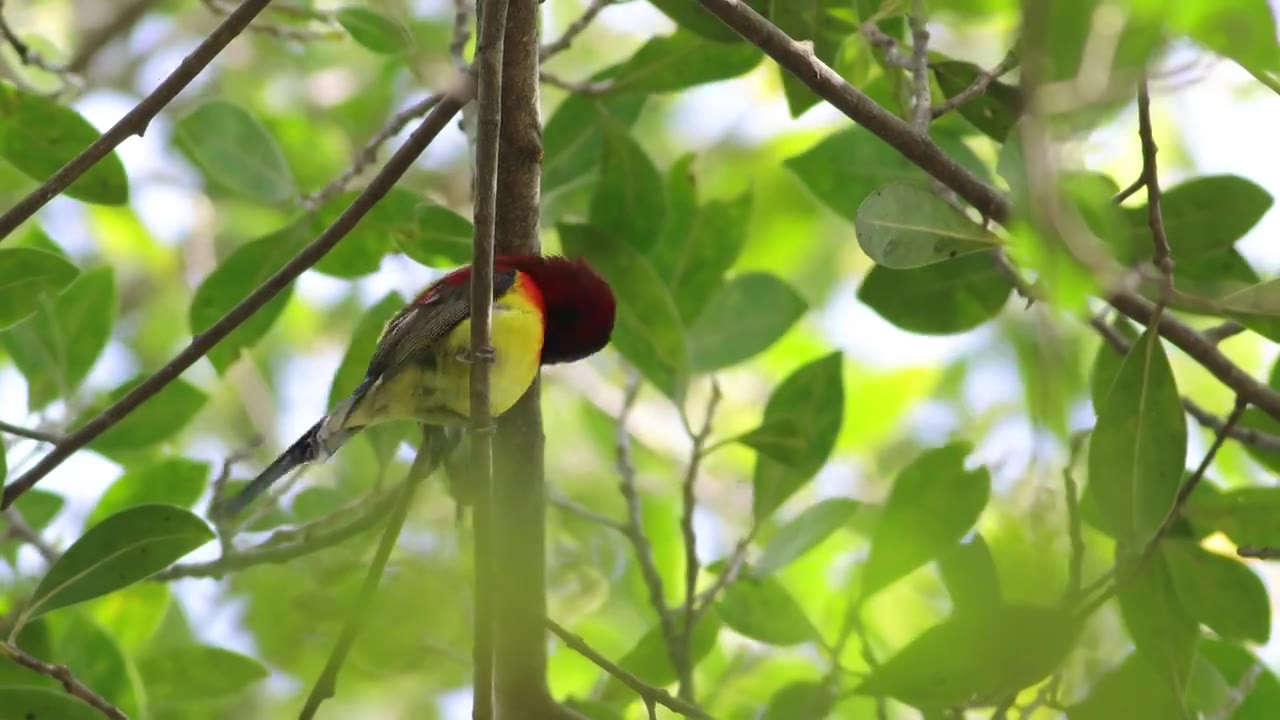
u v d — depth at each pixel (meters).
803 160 10.94
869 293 10.55
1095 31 6.20
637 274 10.17
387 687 12.45
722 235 11.13
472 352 7.31
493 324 8.83
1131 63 6.23
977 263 10.40
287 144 15.38
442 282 9.23
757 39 8.11
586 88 10.67
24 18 16.77
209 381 16.33
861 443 16.67
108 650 9.86
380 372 8.90
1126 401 8.19
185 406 11.12
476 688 7.29
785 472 10.32
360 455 12.92
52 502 12.09
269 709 12.46
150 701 10.76
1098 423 8.21
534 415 9.12
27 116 9.23
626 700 10.41
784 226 17.73
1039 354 8.66
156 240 17.42
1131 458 8.16
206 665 10.88
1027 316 11.02
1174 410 8.13
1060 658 7.95
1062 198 6.46
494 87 7.07
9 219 7.74
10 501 8.68
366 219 10.45
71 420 10.94
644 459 15.91
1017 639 8.00
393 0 14.75
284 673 11.33
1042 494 8.42
